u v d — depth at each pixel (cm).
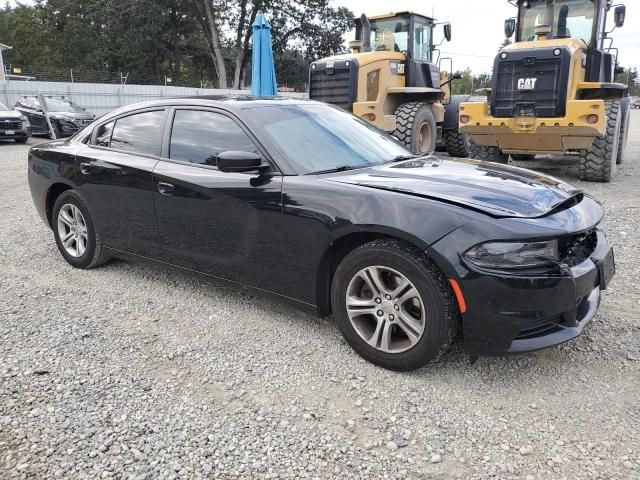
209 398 289
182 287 443
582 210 313
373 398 287
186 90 2797
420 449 248
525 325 273
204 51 4522
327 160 364
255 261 354
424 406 279
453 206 286
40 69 4800
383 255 296
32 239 587
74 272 481
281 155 349
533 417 270
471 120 862
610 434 255
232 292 431
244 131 366
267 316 387
